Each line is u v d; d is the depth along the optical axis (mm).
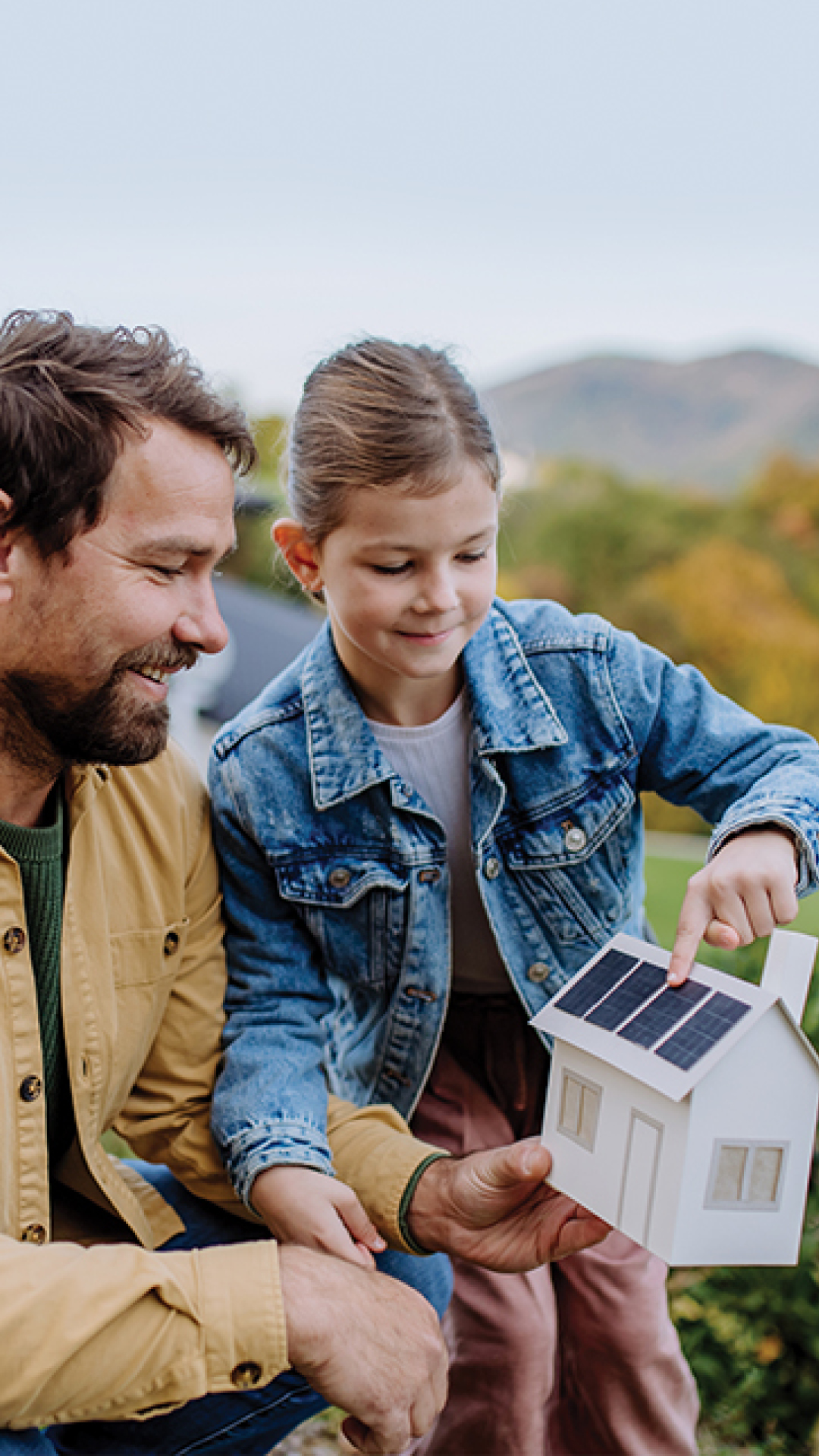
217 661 6863
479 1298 2084
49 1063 1705
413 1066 2115
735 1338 2547
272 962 1995
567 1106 1540
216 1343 1401
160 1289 1394
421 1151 1770
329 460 1744
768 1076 1334
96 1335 1351
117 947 1778
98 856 1741
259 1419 1807
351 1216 1684
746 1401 2518
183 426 1548
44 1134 1612
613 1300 2121
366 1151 1801
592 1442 2215
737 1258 1362
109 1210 1825
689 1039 1349
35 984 1654
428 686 1996
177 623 1585
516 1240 1686
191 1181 1888
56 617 1520
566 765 2025
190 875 1925
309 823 1996
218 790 2008
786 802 1755
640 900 2219
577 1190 1503
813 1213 2535
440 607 1734
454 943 2127
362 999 2139
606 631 2053
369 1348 1470
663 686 2051
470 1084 2193
